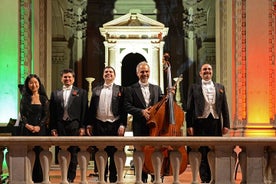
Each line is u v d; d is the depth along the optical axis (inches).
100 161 273.9
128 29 628.7
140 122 315.6
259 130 486.3
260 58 493.0
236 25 518.3
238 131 495.5
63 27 709.9
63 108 326.0
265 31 494.0
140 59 687.7
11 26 475.8
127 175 473.4
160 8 728.3
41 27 583.8
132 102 322.7
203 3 713.0
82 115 328.5
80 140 269.0
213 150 276.8
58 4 700.7
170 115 309.6
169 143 270.4
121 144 271.0
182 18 728.3
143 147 285.7
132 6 732.0
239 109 502.9
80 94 329.4
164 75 631.8
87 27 729.6
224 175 272.7
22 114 315.6
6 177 343.6
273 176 271.3
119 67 629.3
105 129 323.3
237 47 513.3
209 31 707.4
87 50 727.1
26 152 272.4
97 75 724.7
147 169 292.5
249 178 272.8
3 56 472.7
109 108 323.3
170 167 297.1
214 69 705.0
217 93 323.0
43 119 316.8
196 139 269.1
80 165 273.6
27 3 502.9
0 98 468.1
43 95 321.4
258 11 494.9
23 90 320.2
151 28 628.4
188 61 722.2
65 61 713.0
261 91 490.6
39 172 302.2
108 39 631.2
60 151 274.8
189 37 724.7
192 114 325.1
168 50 726.5
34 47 533.3
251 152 272.8
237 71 512.4
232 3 529.3
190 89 326.6
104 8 732.7
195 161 274.4
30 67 521.7
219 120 324.5
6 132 409.1
